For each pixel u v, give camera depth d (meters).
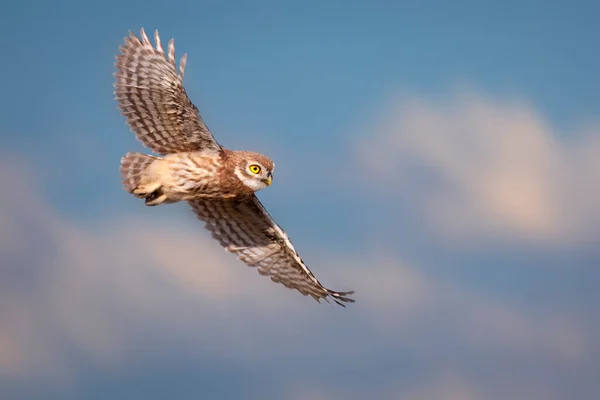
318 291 16.19
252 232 16.00
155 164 14.21
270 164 14.80
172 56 13.72
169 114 14.03
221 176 14.42
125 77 13.99
